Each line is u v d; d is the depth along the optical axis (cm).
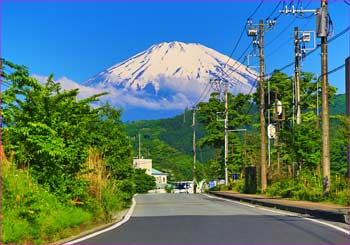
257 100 6525
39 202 1400
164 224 1753
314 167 3553
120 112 3094
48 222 1330
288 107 5934
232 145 7056
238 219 1945
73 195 1698
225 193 4950
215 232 1472
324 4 2720
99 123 2833
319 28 2703
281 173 4462
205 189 7906
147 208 2811
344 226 1634
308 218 1984
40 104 1584
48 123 1583
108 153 2789
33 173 1557
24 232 1171
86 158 1773
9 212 1214
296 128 3591
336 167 4694
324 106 2717
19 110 1548
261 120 4200
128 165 3050
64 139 1666
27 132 1514
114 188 2511
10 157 1493
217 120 7025
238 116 7269
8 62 1398
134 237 1366
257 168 4594
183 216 2134
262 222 1802
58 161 1611
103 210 1939
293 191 3359
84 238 1351
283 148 4019
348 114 2747
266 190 4075
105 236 1396
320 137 3491
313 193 2986
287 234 1410
